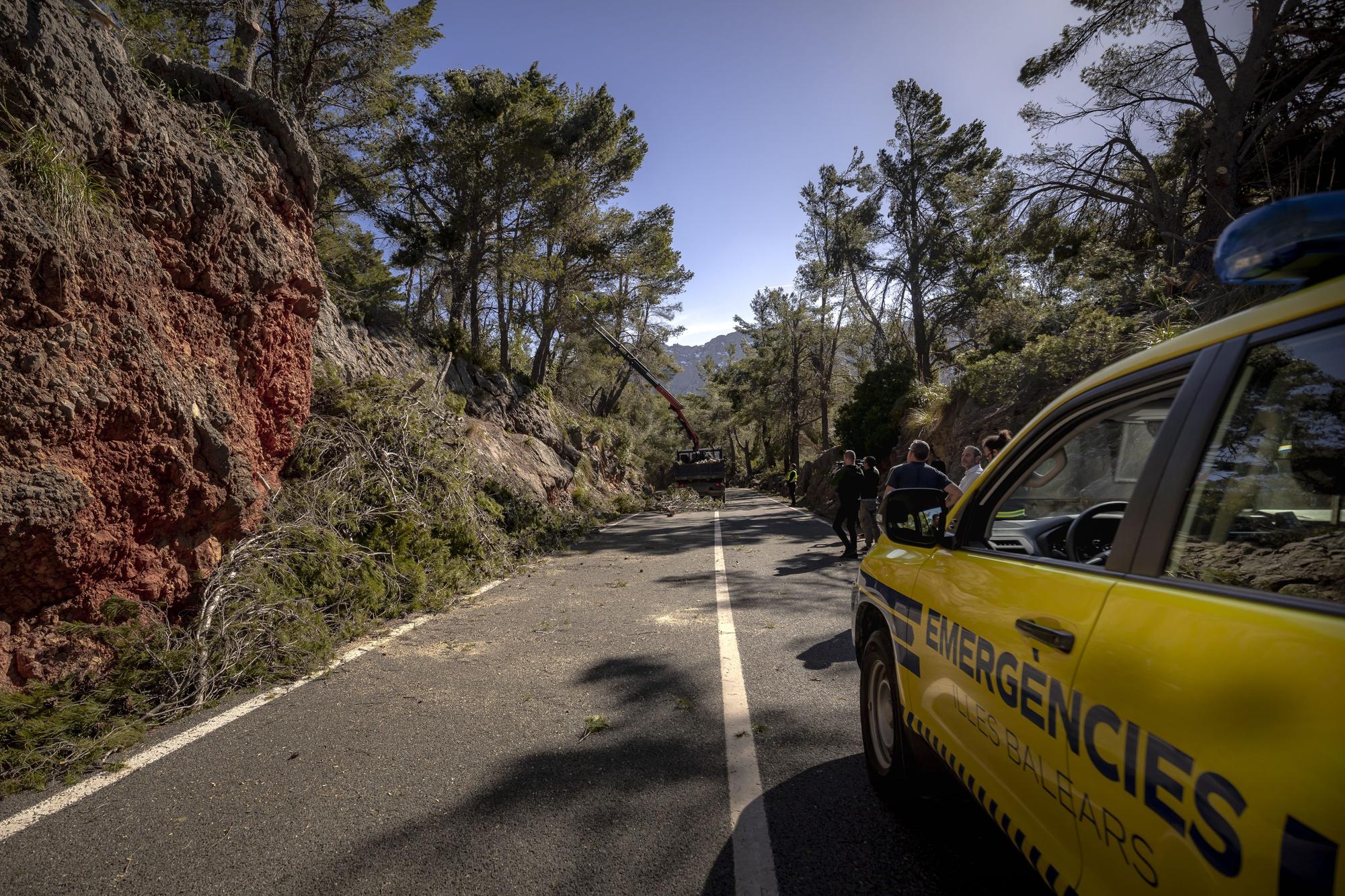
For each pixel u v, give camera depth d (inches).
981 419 607.8
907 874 104.3
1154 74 695.7
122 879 106.3
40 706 156.0
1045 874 69.1
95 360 185.6
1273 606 49.8
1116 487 90.3
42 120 183.0
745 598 314.8
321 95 840.3
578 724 166.9
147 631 186.4
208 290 244.1
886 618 124.7
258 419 278.1
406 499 347.6
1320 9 602.5
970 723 89.0
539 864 108.9
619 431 1696.6
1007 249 829.2
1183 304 418.3
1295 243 50.8
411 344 748.0
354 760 147.8
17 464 165.3
